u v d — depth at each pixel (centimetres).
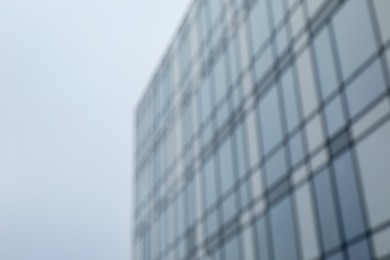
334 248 1722
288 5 2262
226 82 2862
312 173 1912
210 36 3191
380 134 1569
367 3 1702
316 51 1992
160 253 3625
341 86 1797
